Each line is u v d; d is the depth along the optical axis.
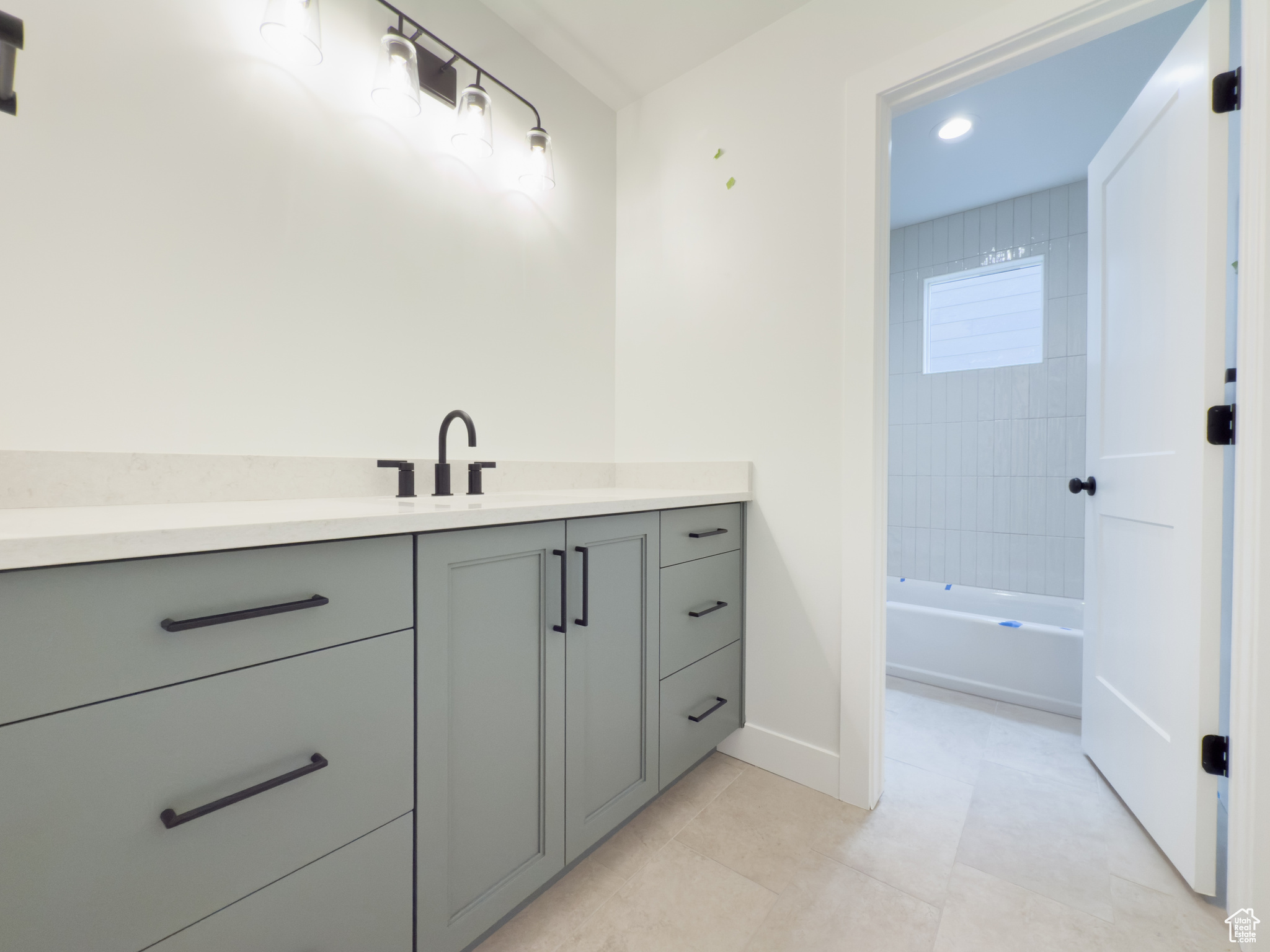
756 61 1.78
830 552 1.63
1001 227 3.12
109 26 1.00
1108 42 1.89
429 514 0.89
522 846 1.08
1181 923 1.13
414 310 1.49
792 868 1.31
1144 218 1.46
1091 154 2.62
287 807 0.73
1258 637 1.08
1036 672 2.20
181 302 1.08
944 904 1.19
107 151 1.00
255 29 1.19
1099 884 1.25
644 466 2.02
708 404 1.88
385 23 1.42
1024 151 2.60
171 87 1.07
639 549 1.36
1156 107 1.40
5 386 0.90
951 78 1.45
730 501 1.67
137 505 1.02
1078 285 2.92
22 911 0.54
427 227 1.52
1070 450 2.96
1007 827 1.46
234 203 1.16
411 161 1.48
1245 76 1.11
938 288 3.41
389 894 0.86
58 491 0.94
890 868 1.31
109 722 0.59
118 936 0.60
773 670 1.74
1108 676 1.64
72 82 0.96
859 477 1.55
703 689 1.60
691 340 1.93
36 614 0.55
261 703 0.71
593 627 1.23
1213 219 1.19
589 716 1.22
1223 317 1.18
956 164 2.72
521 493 1.61
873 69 1.52
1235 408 1.15
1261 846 1.06
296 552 0.74
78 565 0.57
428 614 0.90
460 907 0.97
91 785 0.58
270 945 0.72
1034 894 1.22
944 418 3.33
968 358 3.30
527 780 1.09
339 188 1.33
